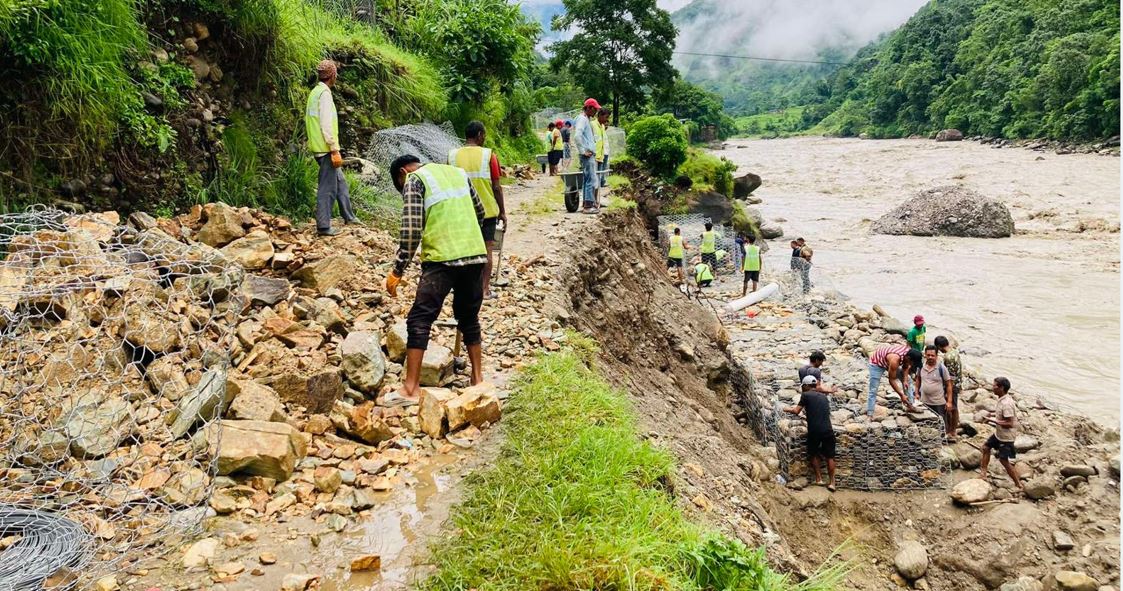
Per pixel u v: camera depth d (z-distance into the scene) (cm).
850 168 6162
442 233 496
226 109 888
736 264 2127
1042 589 784
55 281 495
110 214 616
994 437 968
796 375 1223
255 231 708
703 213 2484
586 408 518
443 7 1636
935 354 1067
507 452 464
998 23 9294
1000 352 1633
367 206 1023
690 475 596
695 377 1207
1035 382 1445
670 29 3241
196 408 447
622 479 431
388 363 574
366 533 383
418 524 392
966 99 9019
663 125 2466
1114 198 3734
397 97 1366
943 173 5306
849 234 3378
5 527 351
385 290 693
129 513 379
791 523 852
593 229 1209
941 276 2417
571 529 372
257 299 588
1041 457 1010
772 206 4381
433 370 550
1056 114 6900
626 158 2442
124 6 725
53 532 349
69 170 666
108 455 419
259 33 943
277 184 928
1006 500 923
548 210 1314
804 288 1842
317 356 536
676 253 1902
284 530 382
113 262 520
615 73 3272
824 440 938
